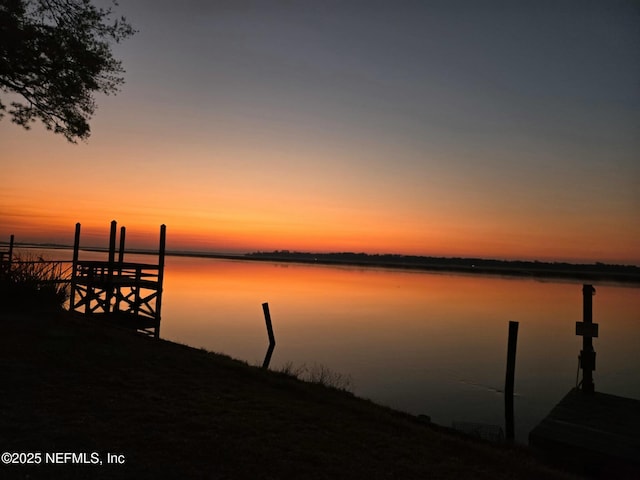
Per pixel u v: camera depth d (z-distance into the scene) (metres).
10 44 13.04
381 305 54.19
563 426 10.18
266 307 25.27
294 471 5.42
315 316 41.88
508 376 16.81
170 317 35.78
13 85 14.48
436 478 5.86
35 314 13.96
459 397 18.02
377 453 6.46
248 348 25.84
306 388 10.08
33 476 4.57
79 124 15.20
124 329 14.98
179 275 100.88
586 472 8.98
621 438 9.50
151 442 5.77
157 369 9.69
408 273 189.12
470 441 8.68
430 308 53.22
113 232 22.41
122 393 7.68
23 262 17.42
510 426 14.49
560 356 28.00
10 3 13.01
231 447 5.87
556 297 78.19
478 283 122.25
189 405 7.46
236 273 125.38
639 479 8.44
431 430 8.59
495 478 6.24
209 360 11.54
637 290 116.81
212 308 43.25
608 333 38.00
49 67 14.32
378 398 16.95
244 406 7.83
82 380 8.13
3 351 9.29
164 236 23.59
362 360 24.12
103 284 22.28
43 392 7.24
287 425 7.12
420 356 25.94
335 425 7.48
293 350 25.92
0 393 6.95
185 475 4.98
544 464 8.27
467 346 29.95
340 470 5.62
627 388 20.69
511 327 17.08
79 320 14.36
